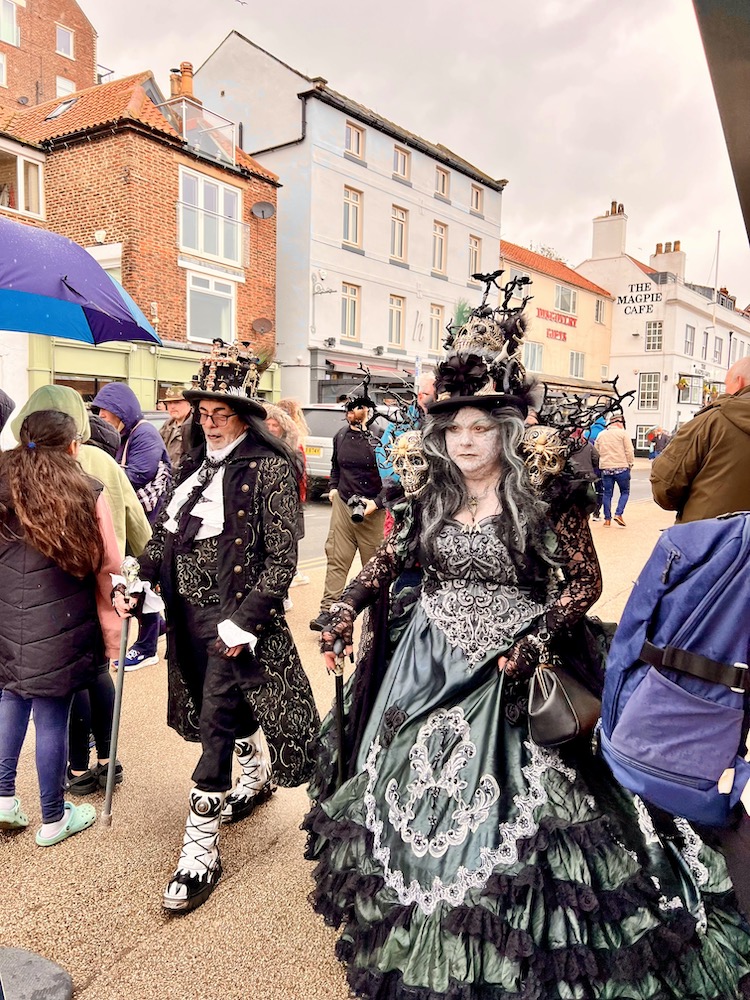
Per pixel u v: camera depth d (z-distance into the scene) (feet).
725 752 5.12
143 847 8.59
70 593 8.34
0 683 8.36
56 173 48.21
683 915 5.53
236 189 53.06
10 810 8.68
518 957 5.14
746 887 5.91
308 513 38.29
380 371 66.08
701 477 10.73
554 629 6.18
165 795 9.80
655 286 112.78
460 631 6.53
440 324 75.10
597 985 5.26
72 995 6.32
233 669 7.75
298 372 61.93
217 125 52.11
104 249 46.93
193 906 7.43
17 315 11.18
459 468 6.59
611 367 117.19
